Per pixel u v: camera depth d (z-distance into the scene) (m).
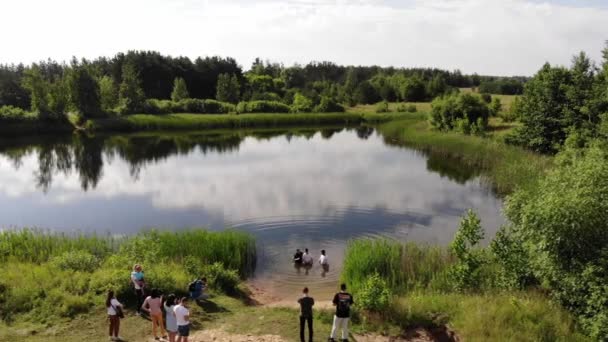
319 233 29.41
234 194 40.84
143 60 141.25
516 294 18.02
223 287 20.52
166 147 73.88
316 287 21.38
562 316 16.05
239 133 96.12
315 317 17.39
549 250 16.78
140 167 55.75
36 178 49.72
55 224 33.09
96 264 21.41
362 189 42.72
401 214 34.03
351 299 15.09
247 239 25.11
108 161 60.44
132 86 110.44
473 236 20.08
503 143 57.25
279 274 22.89
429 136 70.44
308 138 87.19
